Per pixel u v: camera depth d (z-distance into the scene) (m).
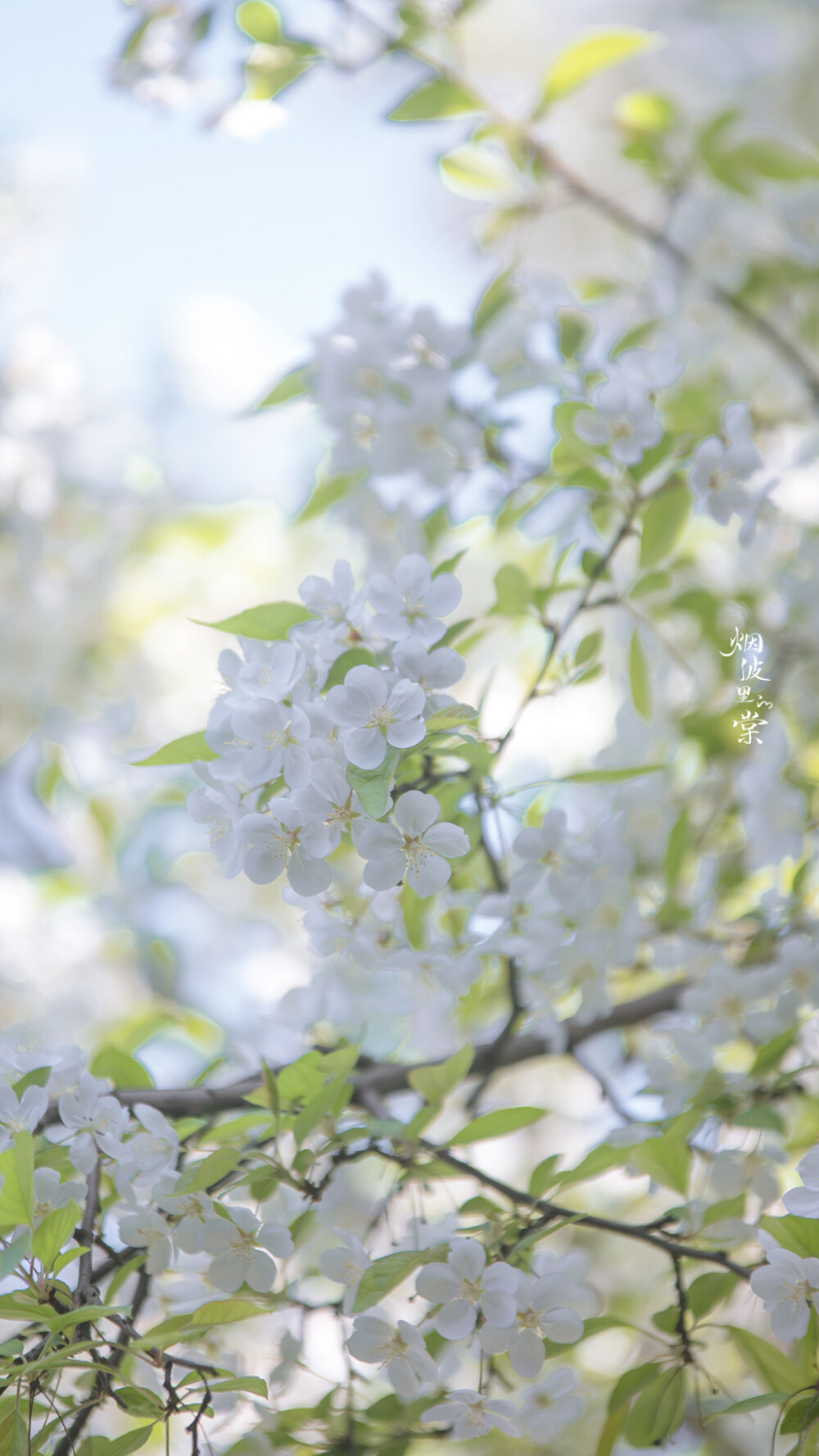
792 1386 2.29
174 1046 2.91
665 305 2.61
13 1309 2.23
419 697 2.22
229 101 2.54
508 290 2.50
